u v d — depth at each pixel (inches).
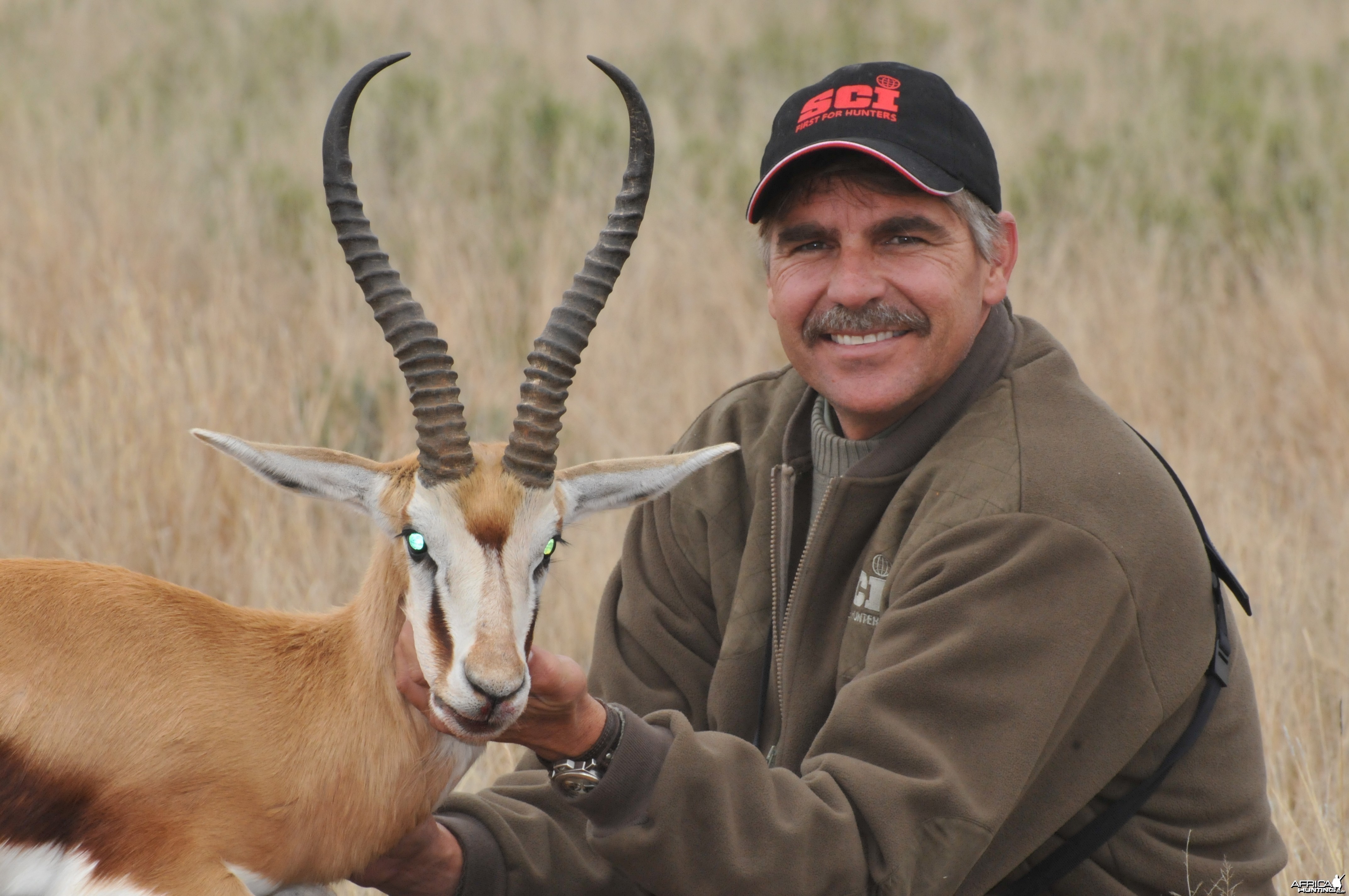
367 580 235.6
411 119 814.5
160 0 1103.6
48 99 813.2
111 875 210.8
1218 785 228.2
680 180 741.9
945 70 965.2
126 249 595.8
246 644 229.6
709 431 274.8
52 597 222.4
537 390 221.8
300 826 222.1
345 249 222.8
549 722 201.8
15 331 528.7
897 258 237.8
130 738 214.8
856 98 239.1
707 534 265.6
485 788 278.8
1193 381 531.8
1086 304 566.9
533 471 222.1
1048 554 209.3
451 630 211.5
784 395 270.4
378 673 228.1
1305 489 464.8
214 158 764.6
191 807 214.4
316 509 438.6
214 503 422.9
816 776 206.8
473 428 489.7
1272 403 537.0
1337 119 839.7
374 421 495.8
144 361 463.5
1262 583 364.2
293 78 941.2
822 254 244.5
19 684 215.9
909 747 203.0
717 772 199.6
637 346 565.3
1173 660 216.4
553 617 393.4
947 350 238.5
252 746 218.8
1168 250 653.9
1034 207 701.9
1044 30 1114.7
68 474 419.8
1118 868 226.8
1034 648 206.5
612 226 228.4
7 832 214.5
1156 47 1037.8
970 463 224.1
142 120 807.7
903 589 219.5
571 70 984.3
